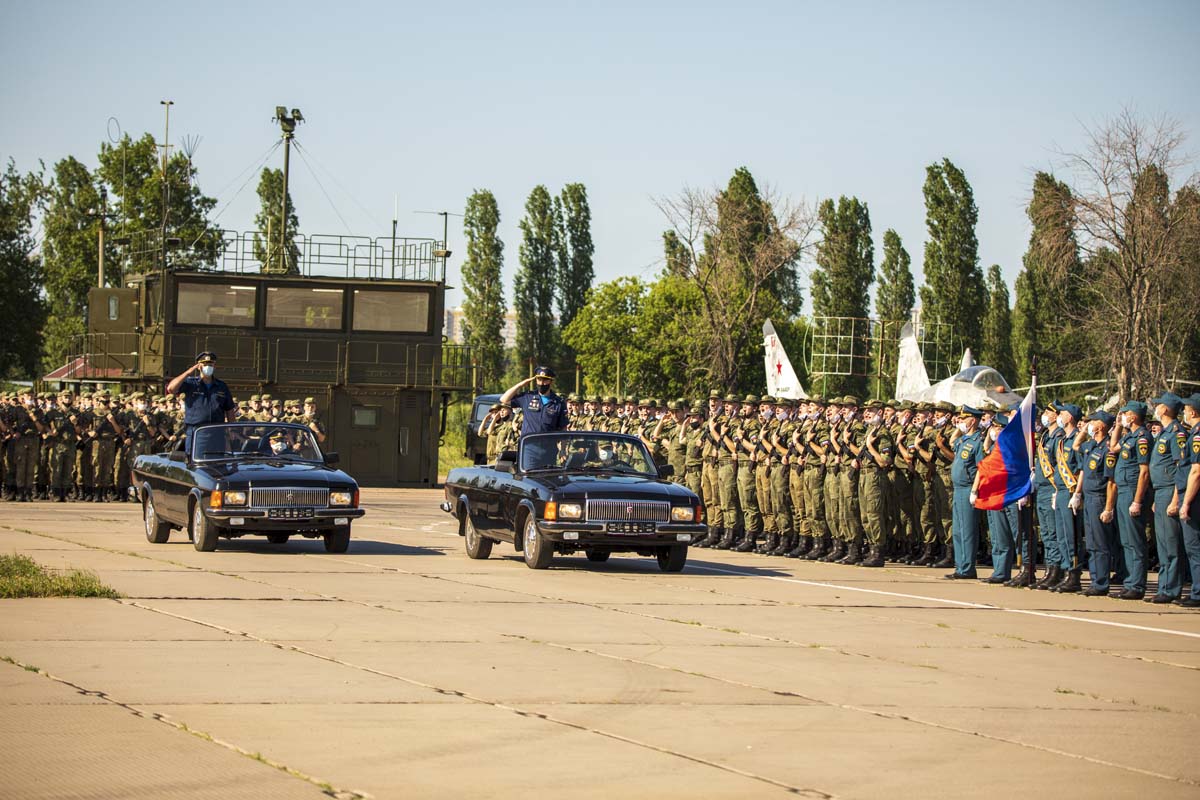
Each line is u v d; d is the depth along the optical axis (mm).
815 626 14000
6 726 8586
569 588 16797
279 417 34469
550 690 10195
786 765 8133
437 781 7586
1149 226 54500
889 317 84125
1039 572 20797
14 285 73250
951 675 11344
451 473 21859
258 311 44938
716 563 21172
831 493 21781
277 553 20359
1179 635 14117
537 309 93500
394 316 45688
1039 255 56938
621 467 19969
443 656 11516
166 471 21109
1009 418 19953
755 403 24312
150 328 45969
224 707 9305
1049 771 8172
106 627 12594
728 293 72750
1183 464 16812
